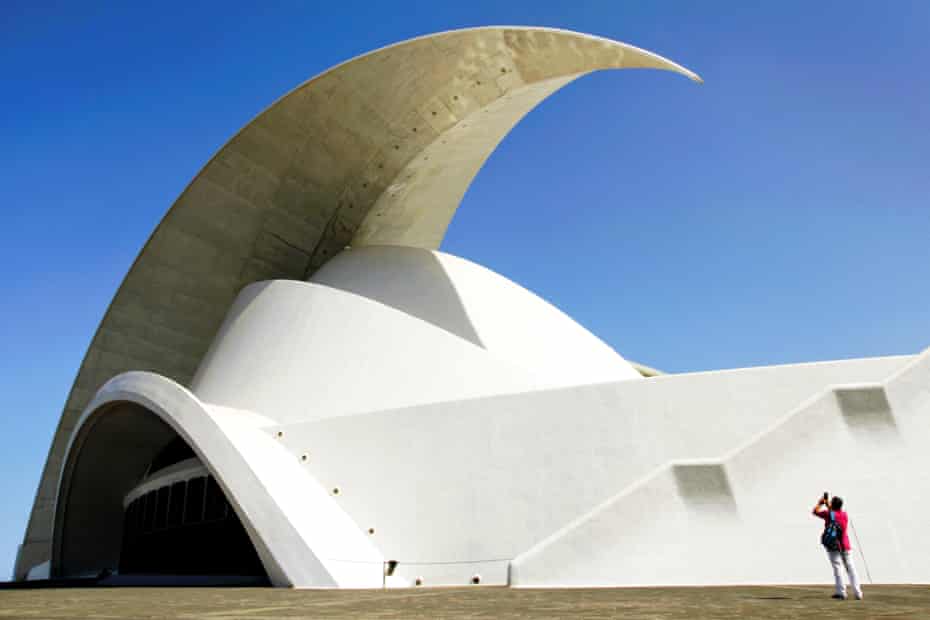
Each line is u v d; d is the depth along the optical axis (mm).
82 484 20547
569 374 18250
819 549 9367
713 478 10102
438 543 13141
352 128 23484
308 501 13258
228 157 23000
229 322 20078
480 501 13211
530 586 9984
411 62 21891
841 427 10219
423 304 19188
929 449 9812
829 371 12719
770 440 10227
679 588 8930
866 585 8828
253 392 17328
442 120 23969
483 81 22578
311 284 18859
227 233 23984
